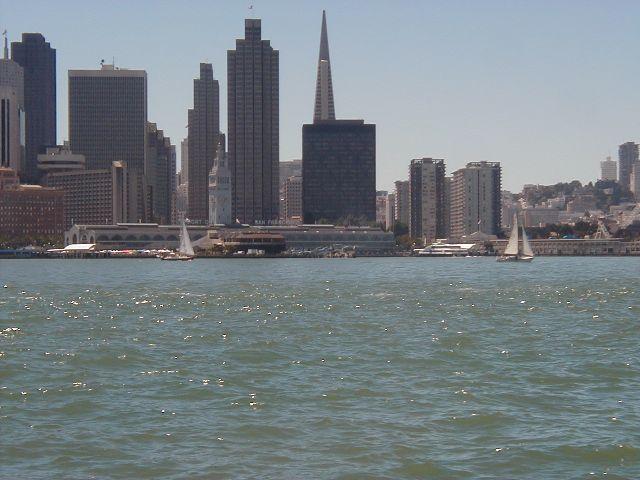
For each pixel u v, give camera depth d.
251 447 77.75
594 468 72.62
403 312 181.00
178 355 122.06
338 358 119.00
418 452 76.12
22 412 89.19
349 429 82.62
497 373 107.56
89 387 100.25
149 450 77.19
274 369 111.19
